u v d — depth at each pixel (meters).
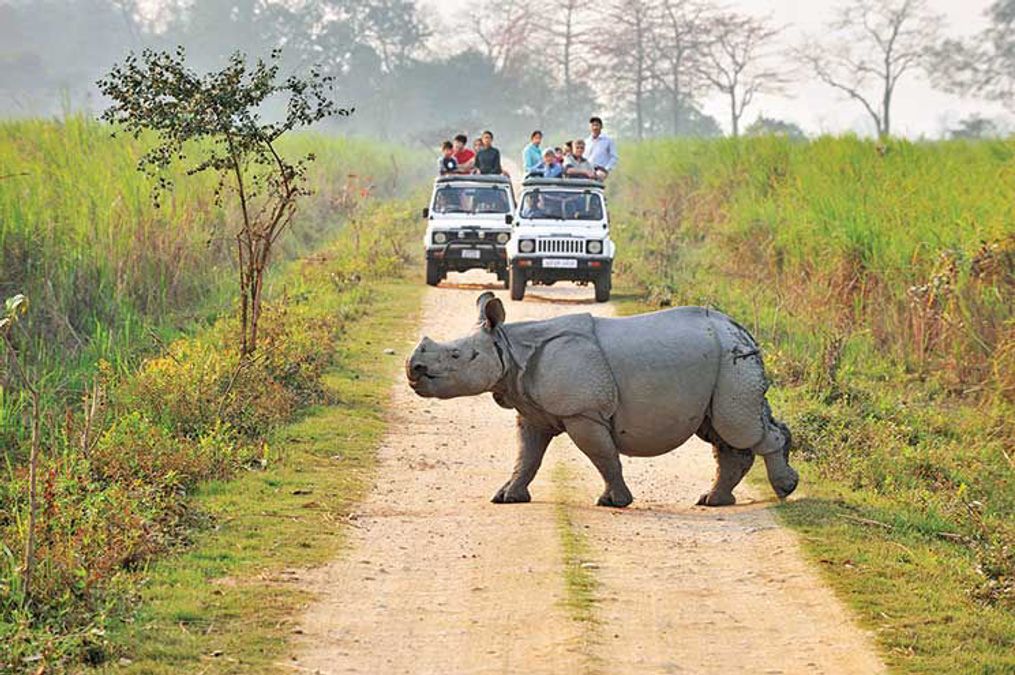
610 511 16.80
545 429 17.22
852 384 25.02
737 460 17.36
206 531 15.22
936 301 28.12
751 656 11.83
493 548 14.90
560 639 12.02
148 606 12.54
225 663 11.29
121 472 16.80
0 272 25.27
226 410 20.36
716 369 16.86
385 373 26.52
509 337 16.73
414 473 19.05
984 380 26.19
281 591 13.25
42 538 13.58
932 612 13.01
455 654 11.72
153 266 29.03
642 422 16.73
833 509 16.84
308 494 17.23
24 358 22.97
